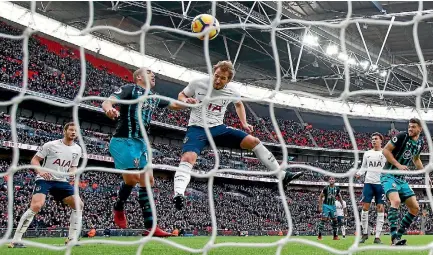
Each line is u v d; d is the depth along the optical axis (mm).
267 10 28516
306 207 36469
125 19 32719
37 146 25328
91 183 27219
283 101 42438
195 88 5805
